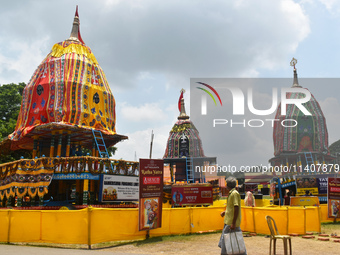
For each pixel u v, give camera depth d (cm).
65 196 2189
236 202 672
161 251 944
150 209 1145
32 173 1733
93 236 996
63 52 2270
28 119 2173
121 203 1936
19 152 2864
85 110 2158
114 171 1847
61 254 813
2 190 1820
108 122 2314
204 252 927
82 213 1012
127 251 942
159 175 1206
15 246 962
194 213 1325
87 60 2312
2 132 3164
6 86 4003
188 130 5116
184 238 1177
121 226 1084
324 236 1238
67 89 2139
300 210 1273
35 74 2289
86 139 2398
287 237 790
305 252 932
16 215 1069
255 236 1252
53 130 2097
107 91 2356
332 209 1738
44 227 1041
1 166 1858
